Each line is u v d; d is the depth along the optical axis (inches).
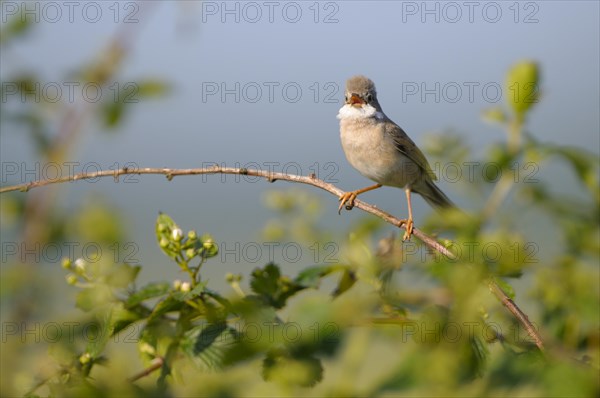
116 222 159.5
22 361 154.2
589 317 147.6
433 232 153.1
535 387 114.7
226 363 168.2
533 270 152.9
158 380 183.2
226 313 189.9
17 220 159.2
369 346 158.2
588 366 132.9
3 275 152.9
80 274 194.1
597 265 157.0
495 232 147.5
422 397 122.6
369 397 121.6
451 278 143.9
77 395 152.4
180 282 200.1
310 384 167.0
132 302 192.9
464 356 139.6
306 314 141.6
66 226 158.6
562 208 156.5
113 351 190.1
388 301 170.6
